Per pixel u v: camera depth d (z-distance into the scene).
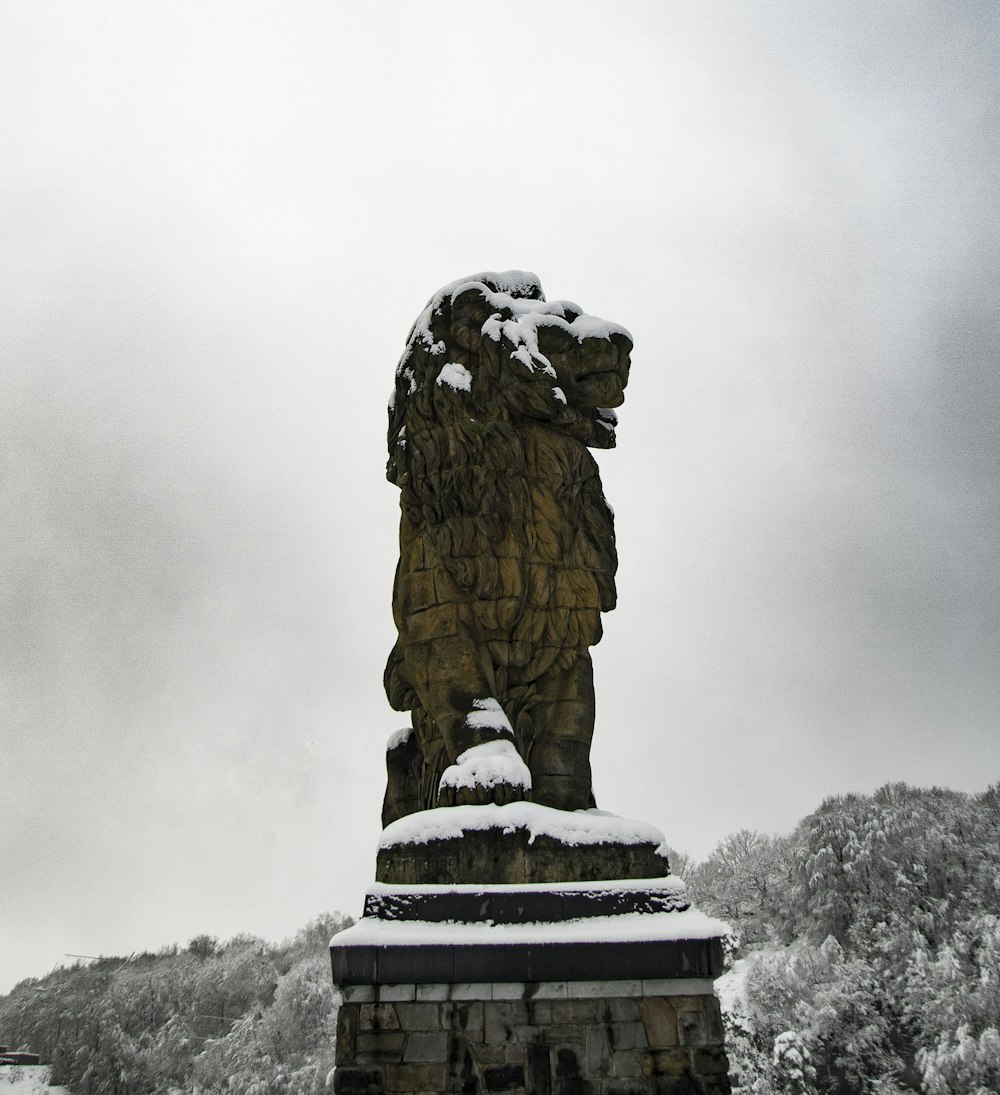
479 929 7.82
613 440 11.28
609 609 10.52
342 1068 7.43
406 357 11.15
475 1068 7.46
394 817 10.82
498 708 9.49
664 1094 7.42
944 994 36.06
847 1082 35.69
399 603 10.39
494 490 10.06
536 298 11.26
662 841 8.74
